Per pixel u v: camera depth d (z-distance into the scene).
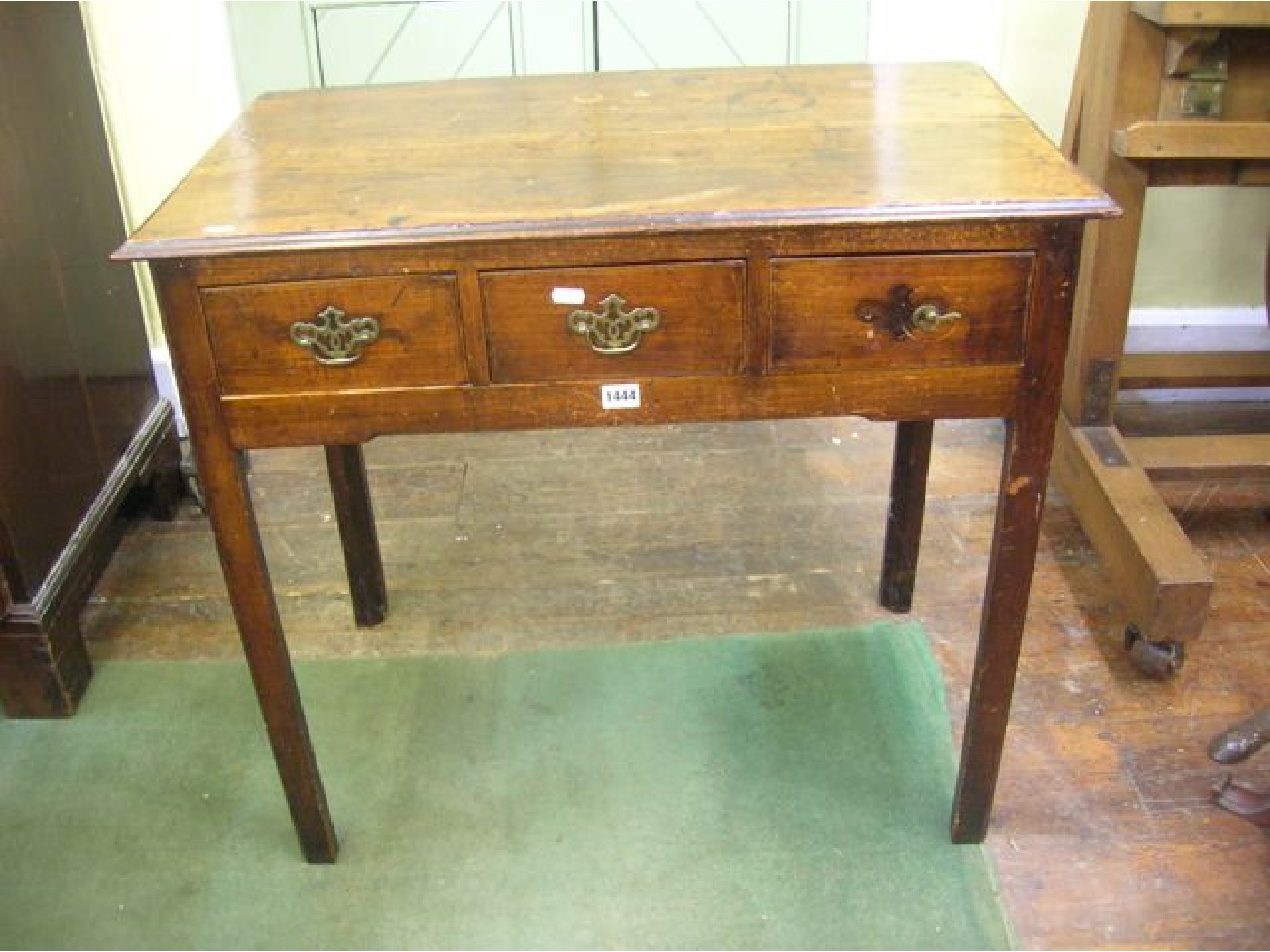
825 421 2.54
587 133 1.47
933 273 1.23
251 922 1.53
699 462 2.43
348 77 2.46
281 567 2.18
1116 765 1.71
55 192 1.93
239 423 1.30
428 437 2.54
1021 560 1.39
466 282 1.23
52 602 1.82
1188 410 2.56
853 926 1.49
